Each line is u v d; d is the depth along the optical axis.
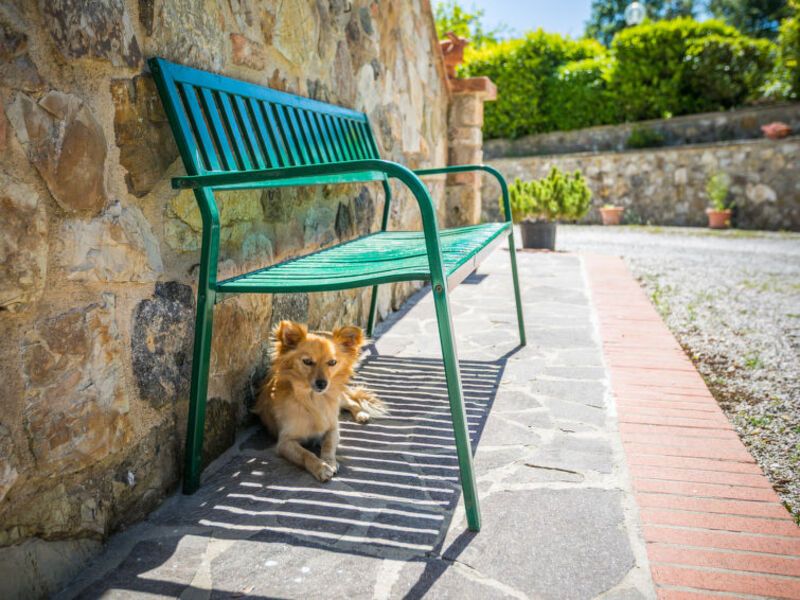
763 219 12.62
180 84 2.10
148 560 1.72
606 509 1.99
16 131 1.44
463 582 1.63
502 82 16.66
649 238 11.08
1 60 1.41
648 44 15.02
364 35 4.31
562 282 6.05
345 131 3.85
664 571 1.67
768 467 2.48
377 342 4.06
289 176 1.90
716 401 3.16
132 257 1.87
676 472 2.24
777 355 4.04
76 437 1.62
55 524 1.58
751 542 1.81
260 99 2.71
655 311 4.84
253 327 2.72
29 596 1.49
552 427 2.67
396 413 2.88
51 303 1.56
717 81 14.61
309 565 1.70
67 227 1.60
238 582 1.62
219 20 2.46
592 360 3.61
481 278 6.34
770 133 12.52
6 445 1.41
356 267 2.34
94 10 1.72
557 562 1.71
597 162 14.45
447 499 2.08
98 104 1.74
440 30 16.22
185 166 2.04
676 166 13.51
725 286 6.47
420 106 6.00
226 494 2.12
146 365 1.93
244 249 2.58
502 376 3.34
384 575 1.66
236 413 2.58
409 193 5.62
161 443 2.03
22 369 1.46
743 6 25.19
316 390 2.30
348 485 2.19
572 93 16.22
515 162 15.52
